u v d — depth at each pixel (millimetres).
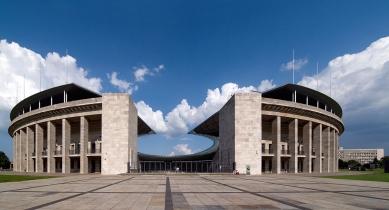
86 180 24031
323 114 43875
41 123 45094
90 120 42844
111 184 19688
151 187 17406
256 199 12086
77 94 44969
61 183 20609
